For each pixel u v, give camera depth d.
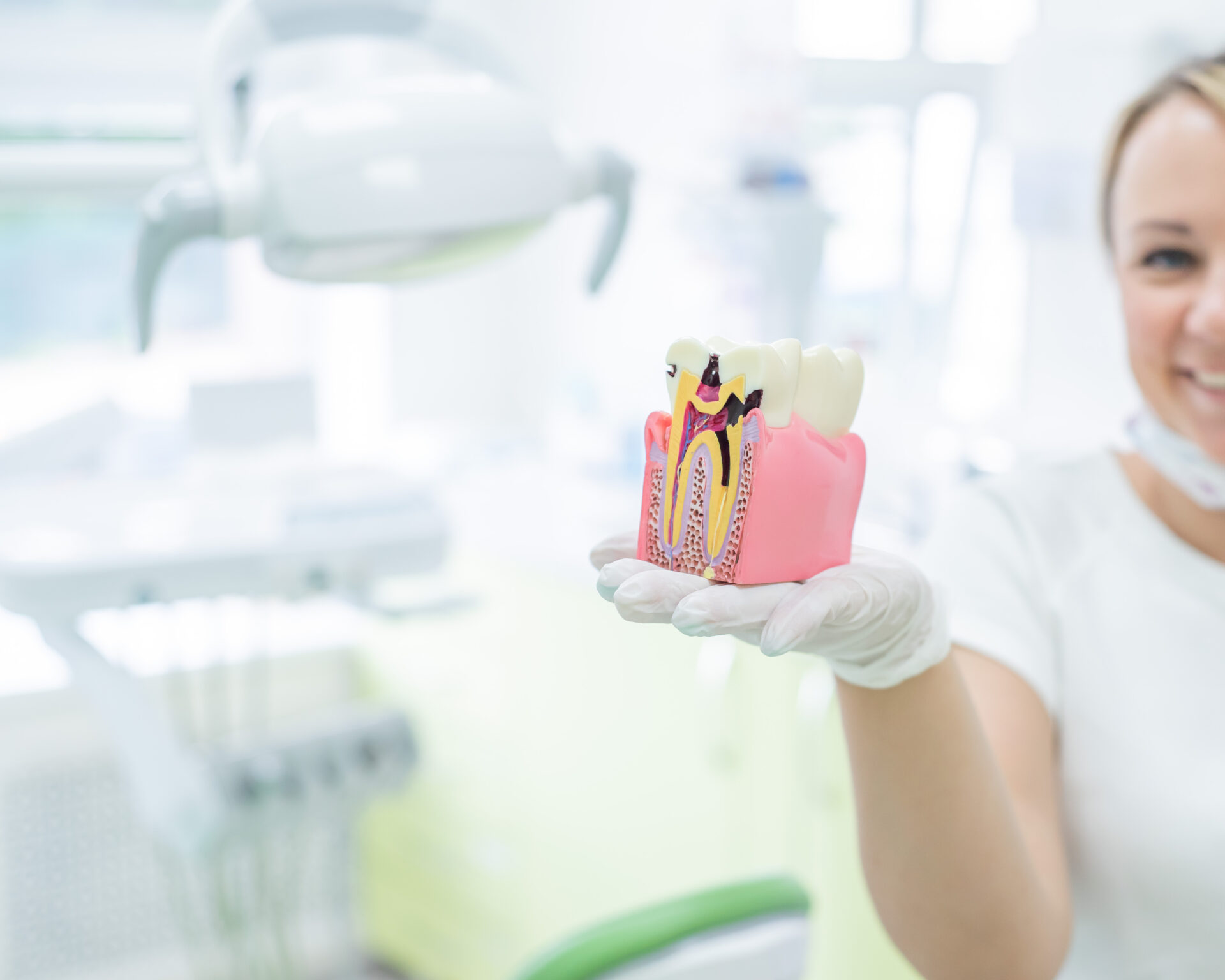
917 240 1.86
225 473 1.53
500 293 2.71
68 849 2.08
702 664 1.62
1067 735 0.88
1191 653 0.86
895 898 0.66
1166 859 0.82
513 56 1.01
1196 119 0.79
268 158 0.87
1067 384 1.69
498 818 2.03
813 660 1.46
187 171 1.05
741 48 1.99
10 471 1.45
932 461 1.80
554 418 2.39
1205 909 0.82
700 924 0.78
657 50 2.18
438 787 2.15
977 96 1.76
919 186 1.84
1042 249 1.70
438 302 2.64
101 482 1.49
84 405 1.62
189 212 0.87
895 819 0.64
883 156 1.88
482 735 2.04
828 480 0.56
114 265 2.43
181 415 2.46
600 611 1.78
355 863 2.36
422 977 2.28
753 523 0.54
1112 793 0.85
